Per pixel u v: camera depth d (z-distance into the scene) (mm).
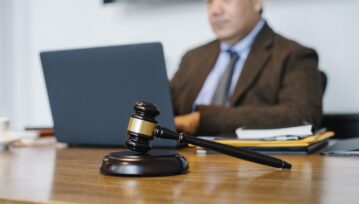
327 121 2074
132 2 2547
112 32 2648
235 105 1785
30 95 2887
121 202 493
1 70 2916
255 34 1993
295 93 1618
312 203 487
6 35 2924
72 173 732
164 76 1060
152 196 527
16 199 527
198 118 1446
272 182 626
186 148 1187
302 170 755
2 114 2908
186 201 497
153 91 1080
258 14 2012
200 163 855
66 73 1194
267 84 1758
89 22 2707
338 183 619
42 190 578
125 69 1102
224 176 683
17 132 1423
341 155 1009
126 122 1136
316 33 2199
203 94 1991
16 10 2908
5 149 1194
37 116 2871
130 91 1110
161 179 652
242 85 1798
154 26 2543
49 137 1611
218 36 2021
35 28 2863
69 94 1208
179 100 2045
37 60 2865
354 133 2035
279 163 753
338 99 2166
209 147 708
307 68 1710
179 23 2482
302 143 1009
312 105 1565
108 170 691
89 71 1154
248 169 764
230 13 1959
